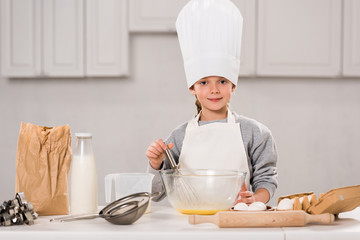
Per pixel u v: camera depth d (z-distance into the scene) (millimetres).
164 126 2854
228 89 1302
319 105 2818
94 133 2863
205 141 1326
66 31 2779
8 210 915
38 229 858
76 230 844
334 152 2818
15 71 2799
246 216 854
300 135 2818
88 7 2766
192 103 2850
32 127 1078
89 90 2861
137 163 2855
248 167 1345
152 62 2850
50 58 2783
